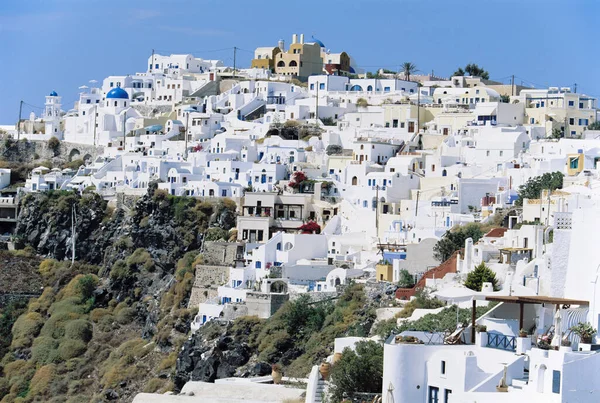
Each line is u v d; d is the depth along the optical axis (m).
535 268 147.62
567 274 105.56
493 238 185.12
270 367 183.38
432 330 111.38
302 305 193.75
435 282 177.62
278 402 136.12
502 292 121.94
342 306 192.38
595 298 99.94
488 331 98.69
